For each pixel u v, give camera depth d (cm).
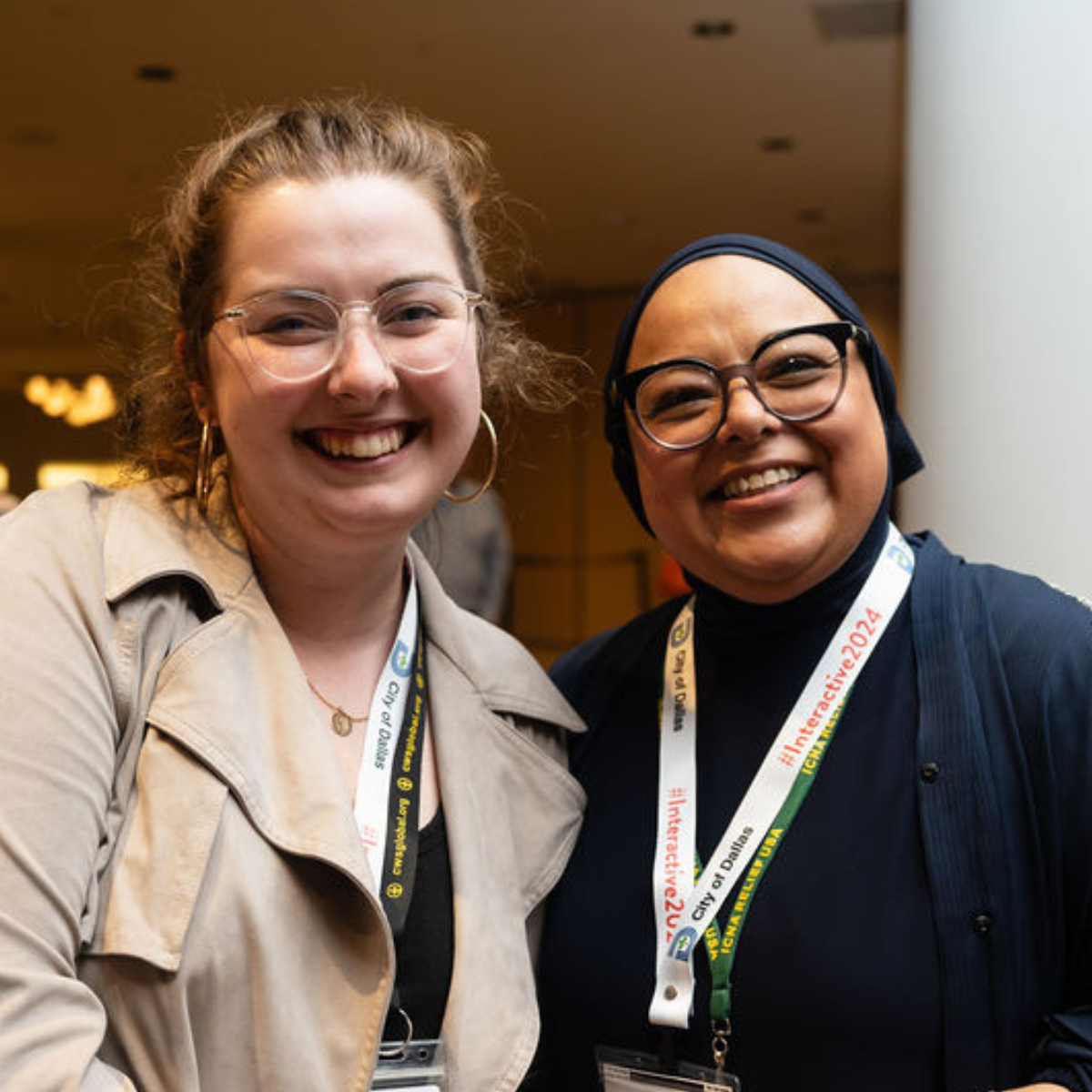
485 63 760
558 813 181
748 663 180
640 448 178
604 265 1188
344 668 171
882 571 177
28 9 690
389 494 158
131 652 151
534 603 1228
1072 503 244
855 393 171
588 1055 173
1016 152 255
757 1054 161
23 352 1310
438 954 161
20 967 133
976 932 155
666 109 834
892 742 167
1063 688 160
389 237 155
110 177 952
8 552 151
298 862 151
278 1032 146
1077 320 245
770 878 165
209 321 157
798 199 1019
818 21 699
